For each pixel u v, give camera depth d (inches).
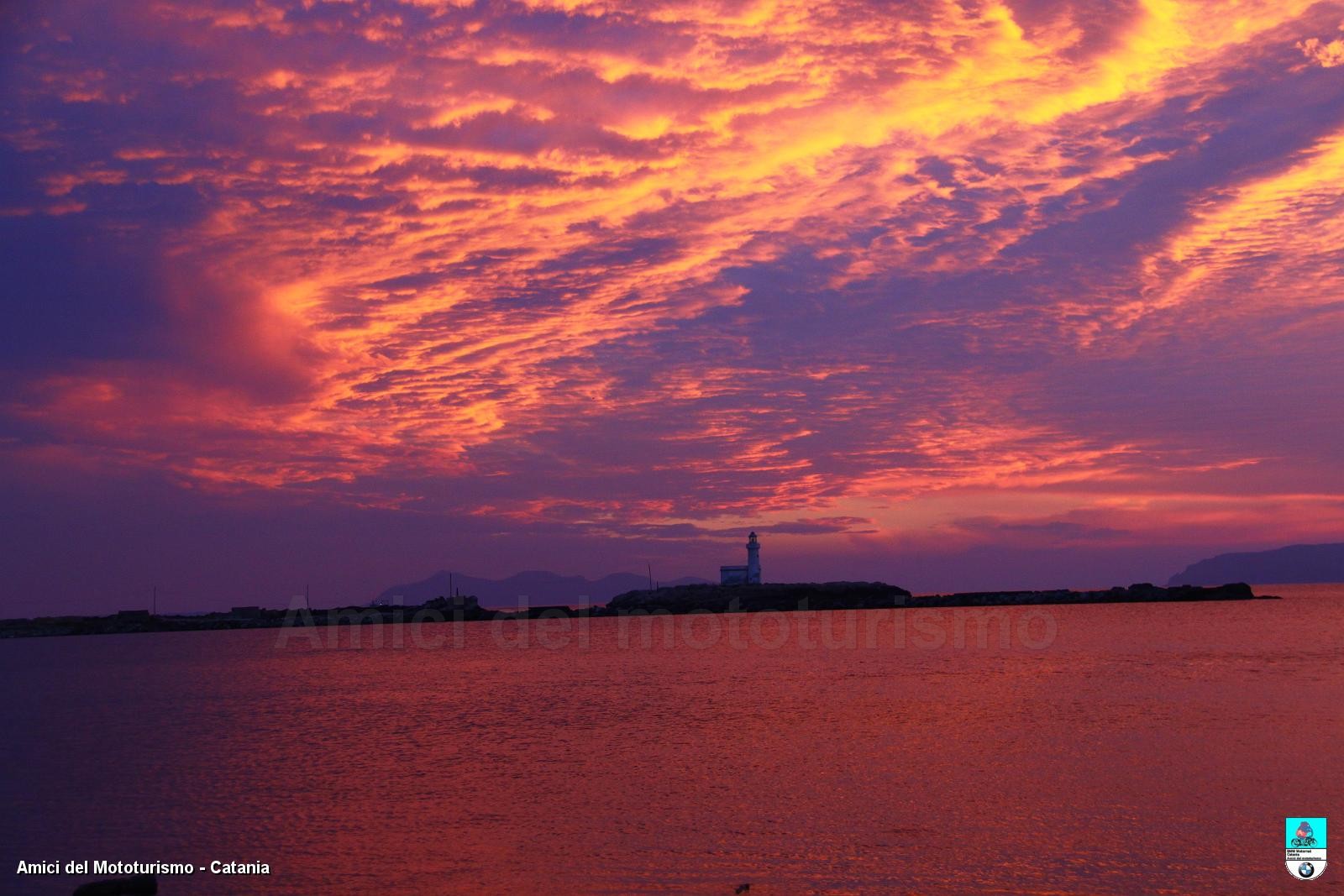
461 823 1136.2
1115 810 1110.4
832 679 2785.4
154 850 1049.5
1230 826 1037.8
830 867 939.3
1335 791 1171.9
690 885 898.7
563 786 1334.9
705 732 1806.1
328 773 1481.3
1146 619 5866.1
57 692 3134.8
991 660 3277.6
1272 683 2320.4
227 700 2758.4
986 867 925.8
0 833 1127.6
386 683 3223.4
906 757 1465.3
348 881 931.3
